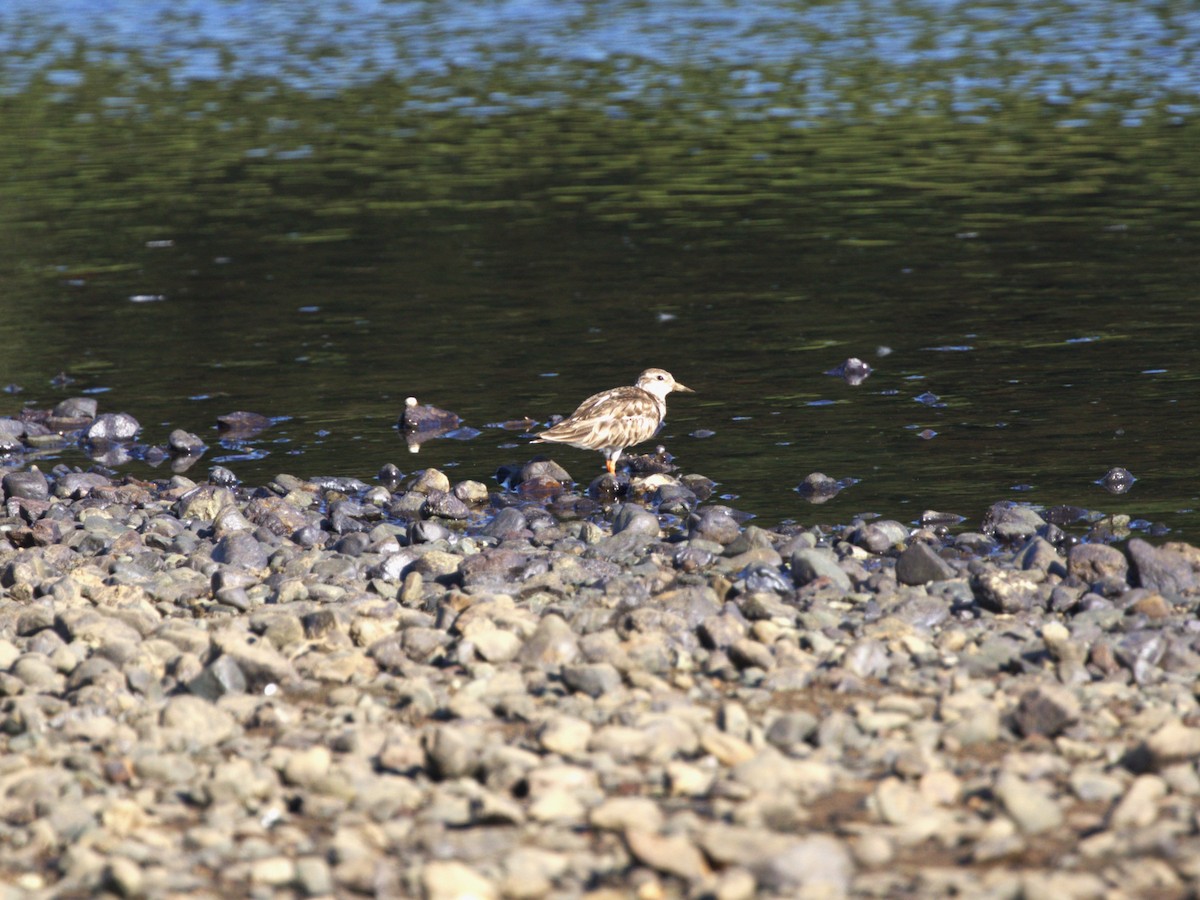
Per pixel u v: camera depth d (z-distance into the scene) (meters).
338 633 11.85
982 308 24.72
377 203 35.25
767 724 9.64
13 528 15.96
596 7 69.81
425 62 56.41
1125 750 9.05
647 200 34.47
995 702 10.02
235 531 15.62
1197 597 12.52
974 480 16.91
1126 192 32.91
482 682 10.53
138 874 7.63
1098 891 7.14
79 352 24.52
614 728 9.41
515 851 7.78
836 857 7.44
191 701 10.05
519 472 18.02
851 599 12.66
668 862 7.56
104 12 73.81
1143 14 61.09
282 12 72.31
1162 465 17.08
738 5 68.56
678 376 21.84
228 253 31.03
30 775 9.09
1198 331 22.72
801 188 35.06
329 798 8.73
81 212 35.25
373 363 23.25
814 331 23.88
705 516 15.55
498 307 26.22
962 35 57.91
